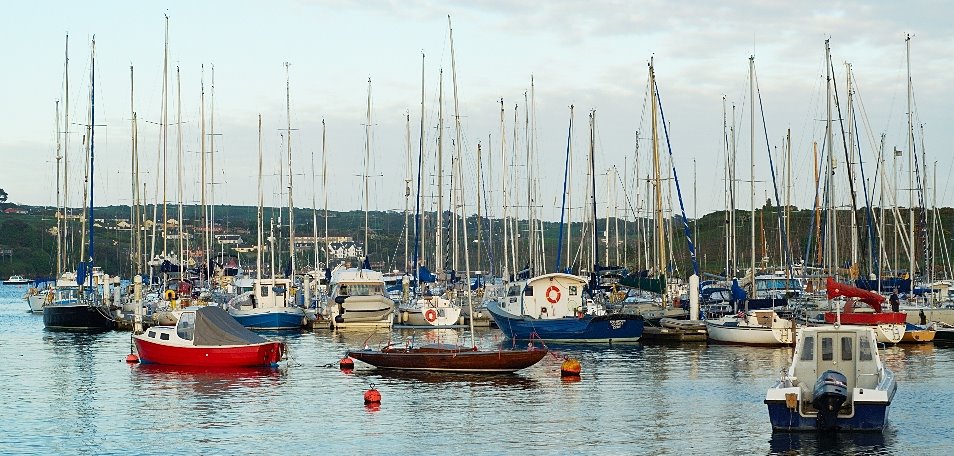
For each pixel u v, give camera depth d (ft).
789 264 264.93
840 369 111.86
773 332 208.23
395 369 165.48
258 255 273.95
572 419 121.80
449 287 285.43
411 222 366.02
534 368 171.53
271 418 123.03
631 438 110.32
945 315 227.81
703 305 262.67
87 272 293.64
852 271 249.55
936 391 143.74
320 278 317.22
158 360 175.94
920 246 336.70
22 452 105.19
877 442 105.60
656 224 275.80
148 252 406.62
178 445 107.86
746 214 414.62
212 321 173.68
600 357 189.57
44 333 256.11
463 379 156.76
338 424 119.03
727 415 124.26
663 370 168.96
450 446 106.73
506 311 226.38
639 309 242.58
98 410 129.49
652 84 249.14
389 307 253.65
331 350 202.90
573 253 398.42
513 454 102.99
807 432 108.68
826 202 245.65
